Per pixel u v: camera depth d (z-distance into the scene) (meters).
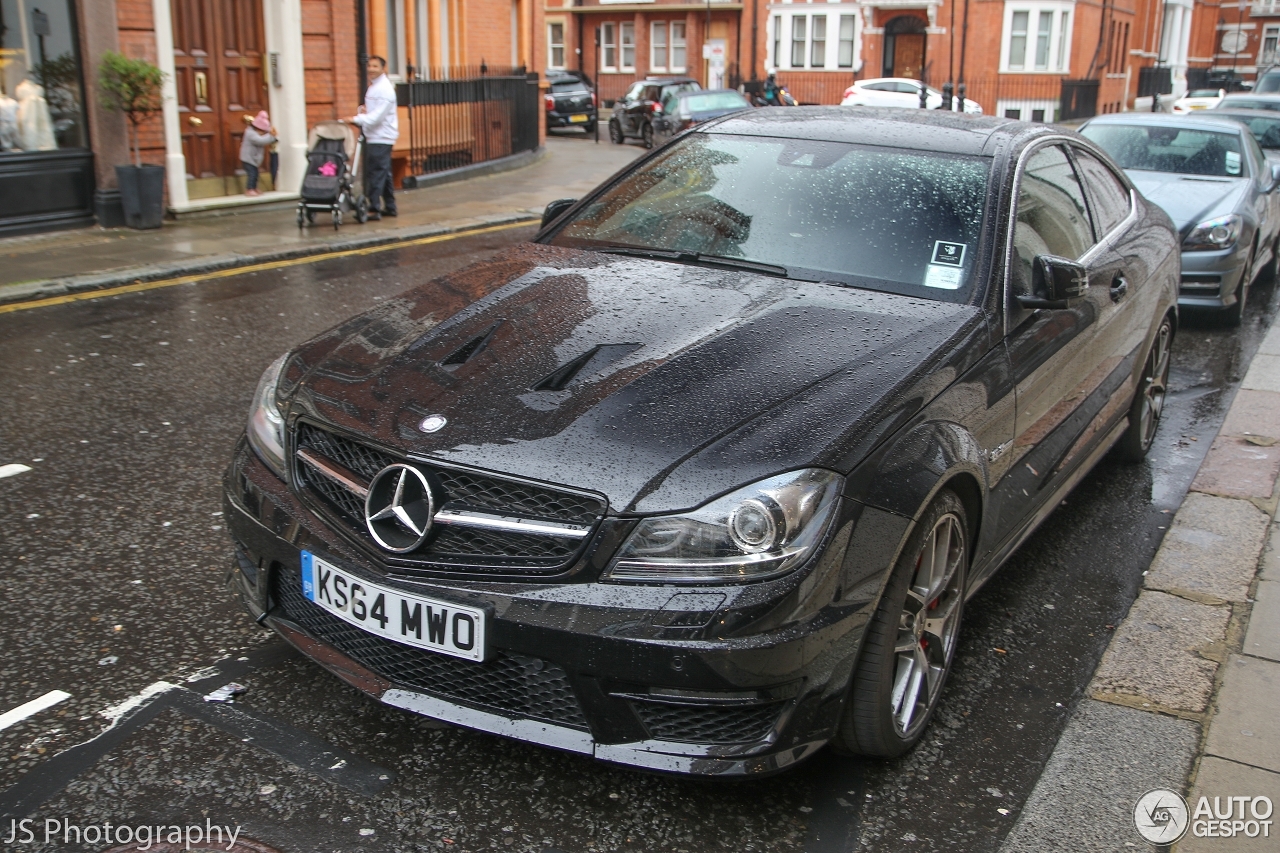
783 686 2.61
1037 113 41.22
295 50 13.70
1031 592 4.26
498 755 3.08
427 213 13.77
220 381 6.54
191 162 13.01
